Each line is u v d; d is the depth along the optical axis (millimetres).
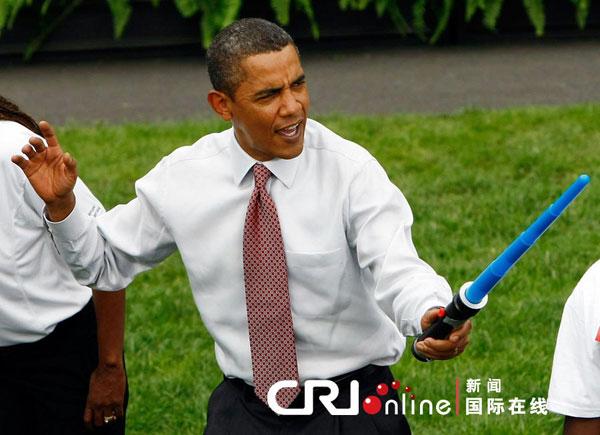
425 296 6430
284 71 6617
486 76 20125
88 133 17953
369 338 7250
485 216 14703
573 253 13727
